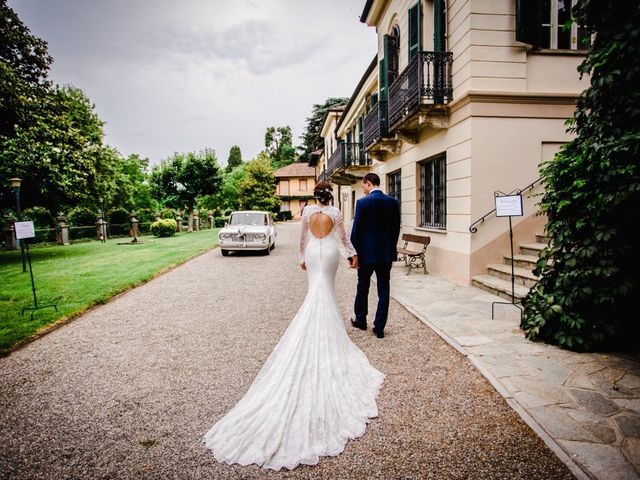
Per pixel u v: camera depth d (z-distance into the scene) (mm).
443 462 2125
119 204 29625
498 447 2240
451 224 7340
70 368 3650
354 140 18516
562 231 3797
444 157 7809
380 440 2352
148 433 2506
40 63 14570
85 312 5781
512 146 6594
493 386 2977
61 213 20906
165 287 7656
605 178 3289
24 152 12539
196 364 3689
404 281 7449
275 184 48406
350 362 3213
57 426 2617
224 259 12055
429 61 7168
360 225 4262
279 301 6273
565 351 3613
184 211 35281
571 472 1997
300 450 2207
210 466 2145
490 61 6480
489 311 5137
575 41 6785
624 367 3225
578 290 3572
